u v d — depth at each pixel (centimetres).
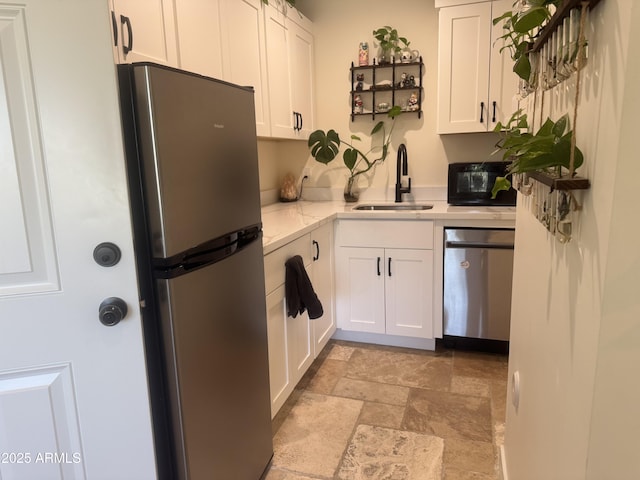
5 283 104
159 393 125
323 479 175
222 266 141
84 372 111
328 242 275
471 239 262
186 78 121
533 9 81
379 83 322
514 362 156
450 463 183
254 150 163
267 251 184
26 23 96
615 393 62
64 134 101
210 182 134
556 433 86
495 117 274
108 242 107
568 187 67
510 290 262
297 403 229
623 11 55
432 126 317
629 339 60
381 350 290
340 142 335
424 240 270
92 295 108
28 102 99
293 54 291
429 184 324
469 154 313
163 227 115
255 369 168
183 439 126
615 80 57
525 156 75
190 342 126
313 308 215
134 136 112
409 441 197
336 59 329
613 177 57
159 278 118
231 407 150
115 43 143
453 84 278
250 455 165
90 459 116
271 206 320
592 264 65
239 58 225
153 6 164
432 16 304
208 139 132
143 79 108
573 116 75
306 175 349
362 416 217
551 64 86
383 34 306
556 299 89
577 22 70
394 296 282
